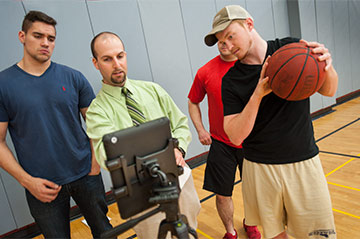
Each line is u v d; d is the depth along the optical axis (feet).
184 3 12.27
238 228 7.31
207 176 6.71
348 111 17.12
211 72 6.40
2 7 8.54
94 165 5.59
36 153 5.05
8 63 8.71
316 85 3.52
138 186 2.61
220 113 6.33
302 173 4.17
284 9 16.16
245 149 4.67
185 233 2.67
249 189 4.71
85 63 10.07
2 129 4.93
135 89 4.84
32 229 9.21
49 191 4.87
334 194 8.17
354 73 20.31
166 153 2.79
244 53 4.02
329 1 17.57
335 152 11.26
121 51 4.27
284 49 3.60
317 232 4.30
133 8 10.96
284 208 4.62
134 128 2.65
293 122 4.11
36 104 4.97
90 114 4.61
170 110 5.14
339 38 18.67
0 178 8.63
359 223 6.64
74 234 8.48
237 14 3.95
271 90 3.72
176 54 12.24
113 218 9.09
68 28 9.66
